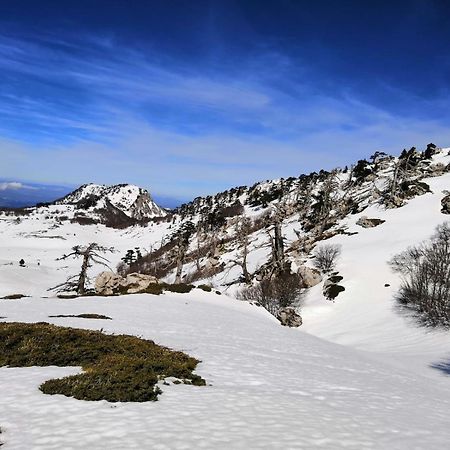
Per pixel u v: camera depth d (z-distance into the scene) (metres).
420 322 48.25
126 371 13.65
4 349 16.69
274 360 21.05
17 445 7.97
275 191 189.88
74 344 17.53
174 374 14.74
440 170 119.31
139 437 8.63
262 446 8.70
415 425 11.59
